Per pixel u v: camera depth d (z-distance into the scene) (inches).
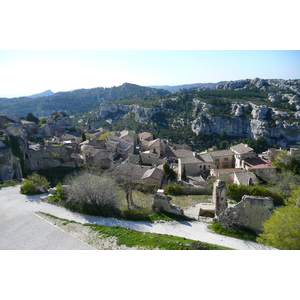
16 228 949.2
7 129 1947.6
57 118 4365.2
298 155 2089.1
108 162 2080.5
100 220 1040.8
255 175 1769.2
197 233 956.0
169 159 2647.6
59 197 1227.9
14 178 1836.9
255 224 963.3
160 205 1147.9
